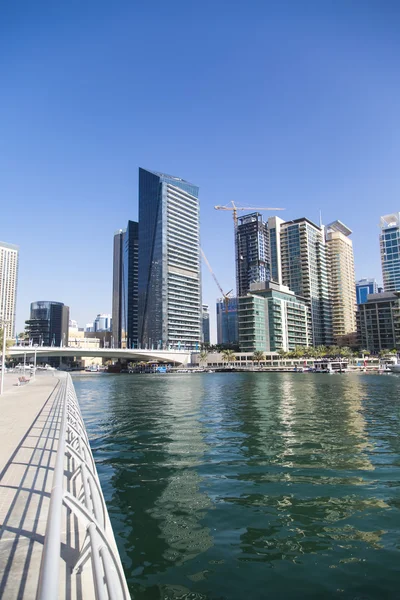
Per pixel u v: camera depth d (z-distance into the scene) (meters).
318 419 36.09
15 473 11.35
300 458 21.39
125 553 10.66
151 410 45.28
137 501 14.76
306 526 12.44
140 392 76.06
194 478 17.72
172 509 13.94
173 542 11.32
